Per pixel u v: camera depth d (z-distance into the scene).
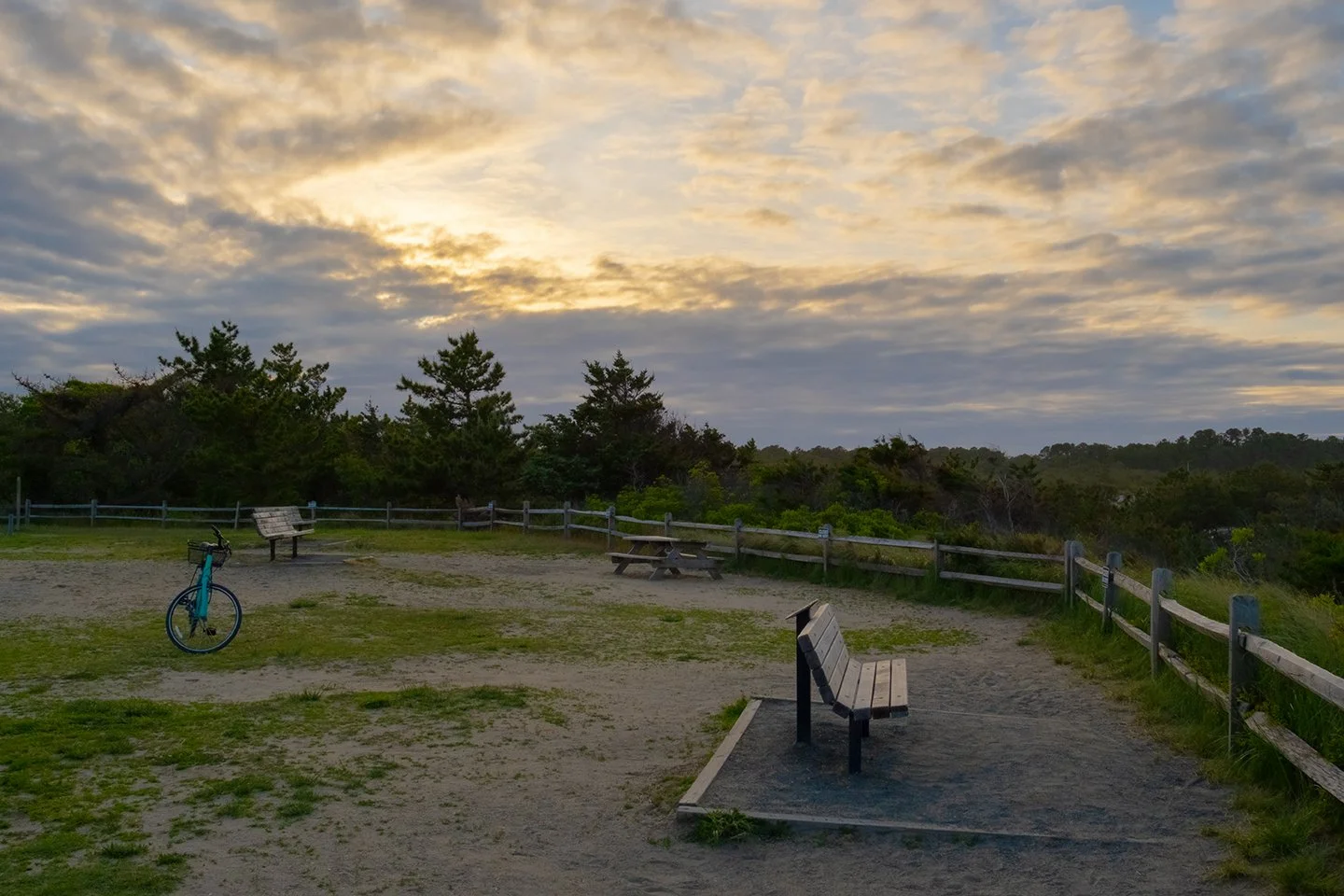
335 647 11.83
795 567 19.53
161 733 7.86
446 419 42.72
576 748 7.68
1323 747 5.73
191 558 11.80
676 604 16.03
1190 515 36.59
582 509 36.78
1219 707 7.34
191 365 45.06
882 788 6.58
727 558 21.28
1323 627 8.48
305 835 5.81
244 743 7.63
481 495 36.38
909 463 36.12
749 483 37.28
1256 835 5.39
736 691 9.77
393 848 5.65
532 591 17.38
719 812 6.00
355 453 44.28
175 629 12.00
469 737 7.91
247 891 5.04
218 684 9.82
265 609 14.72
